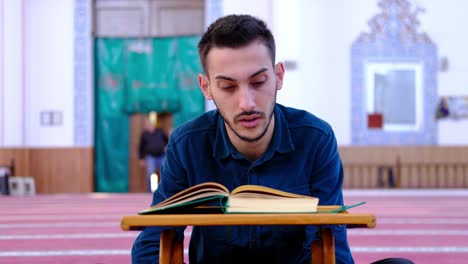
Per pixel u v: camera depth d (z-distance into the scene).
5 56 9.83
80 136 9.97
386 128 9.48
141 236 1.61
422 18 9.43
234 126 1.45
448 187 9.44
